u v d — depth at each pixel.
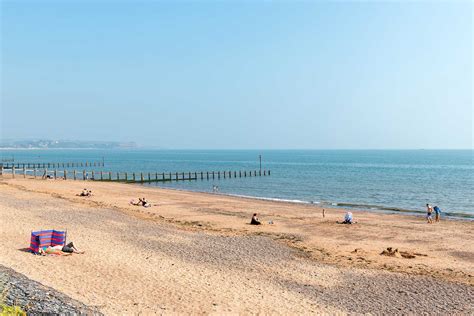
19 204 35.78
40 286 13.25
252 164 154.75
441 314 13.84
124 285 15.41
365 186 67.62
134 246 22.03
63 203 37.78
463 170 116.00
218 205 41.38
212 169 121.19
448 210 42.62
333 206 43.94
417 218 35.66
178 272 17.67
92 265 17.80
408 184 71.25
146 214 34.16
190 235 25.75
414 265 20.09
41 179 68.25
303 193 57.78
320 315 13.49
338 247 23.84
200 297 14.67
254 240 24.92
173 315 12.78
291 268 19.09
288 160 198.38
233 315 13.16
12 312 9.89
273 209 39.38
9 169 111.19
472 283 17.33
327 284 16.91
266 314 13.38
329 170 115.00
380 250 23.27
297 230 28.84
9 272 14.34
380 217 35.69
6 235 22.50
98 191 51.50
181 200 45.00
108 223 28.64
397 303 14.81
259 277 17.59
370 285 16.86
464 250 23.52
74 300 12.62
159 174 83.12
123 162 171.50
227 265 19.27
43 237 19.27
